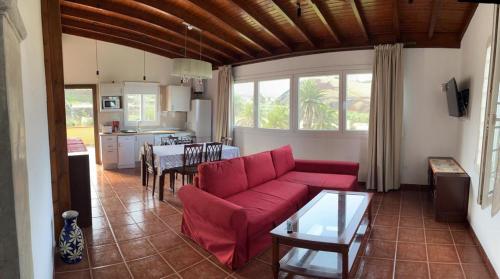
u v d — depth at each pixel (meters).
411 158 5.36
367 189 5.46
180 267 2.77
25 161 1.04
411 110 5.30
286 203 3.40
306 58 6.06
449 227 3.72
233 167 3.67
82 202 3.64
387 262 2.87
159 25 5.34
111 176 6.38
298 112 6.29
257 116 7.02
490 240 2.75
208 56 7.29
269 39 5.95
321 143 6.03
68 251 2.81
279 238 2.44
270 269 2.75
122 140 7.21
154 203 4.60
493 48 2.45
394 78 5.19
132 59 7.71
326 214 2.90
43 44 3.05
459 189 3.83
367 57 5.50
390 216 4.11
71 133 9.16
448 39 5.02
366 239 3.38
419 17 4.51
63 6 4.96
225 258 2.78
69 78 7.17
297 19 4.73
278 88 6.62
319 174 4.73
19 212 0.82
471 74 3.95
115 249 3.12
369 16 4.61
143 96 7.89
